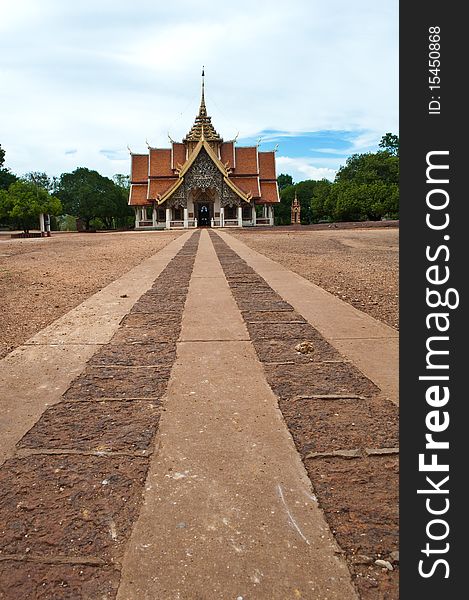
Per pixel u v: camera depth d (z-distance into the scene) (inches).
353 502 93.0
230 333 215.6
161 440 117.7
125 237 1295.5
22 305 294.2
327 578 75.2
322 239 989.8
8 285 375.6
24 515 90.0
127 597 72.1
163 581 74.9
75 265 532.4
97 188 2498.8
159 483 99.7
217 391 147.9
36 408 137.3
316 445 114.3
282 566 77.5
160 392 147.6
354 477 101.3
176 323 235.0
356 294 323.3
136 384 154.5
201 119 2187.5
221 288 338.0
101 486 98.9
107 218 2723.9
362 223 1844.2
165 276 407.2
